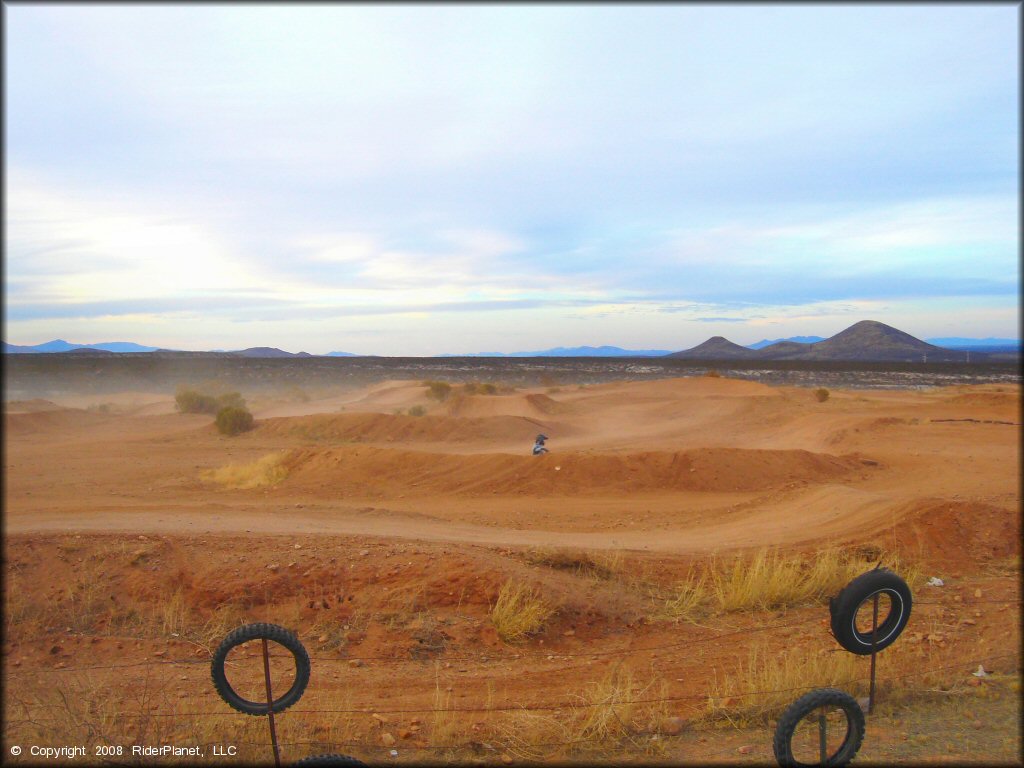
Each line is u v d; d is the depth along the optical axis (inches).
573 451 1006.4
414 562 393.1
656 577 425.4
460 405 1608.0
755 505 650.2
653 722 243.3
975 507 508.4
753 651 314.5
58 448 1031.6
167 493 705.6
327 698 272.7
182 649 321.7
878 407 1582.2
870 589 231.3
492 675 302.4
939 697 250.2
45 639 323.6
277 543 428.1
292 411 1742.1
